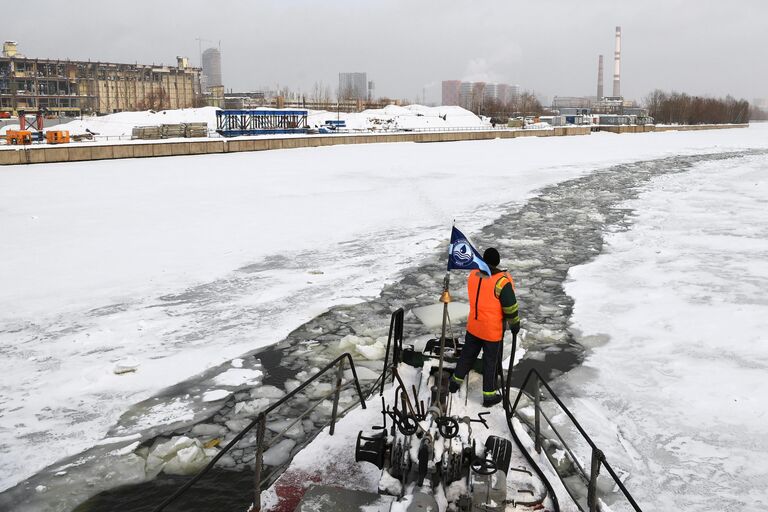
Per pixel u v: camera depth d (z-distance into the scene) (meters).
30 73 141.00
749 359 9.38
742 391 8.32
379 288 13.38
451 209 23.47
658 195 27.12
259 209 23.44
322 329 11.00
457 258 5.70
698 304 12.02
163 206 24.25
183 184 31.36
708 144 68.56
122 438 7.43
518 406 7.89
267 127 72.69
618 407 7.95
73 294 13.05
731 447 6.96
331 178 33.91
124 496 6.30
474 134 82.19
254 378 9.04
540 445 5.60
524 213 22.59
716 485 6.25
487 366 5.78
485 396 5.84
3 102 138.75
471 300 5.77
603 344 10.17
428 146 65.75
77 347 10.21
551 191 28.53
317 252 16.67
